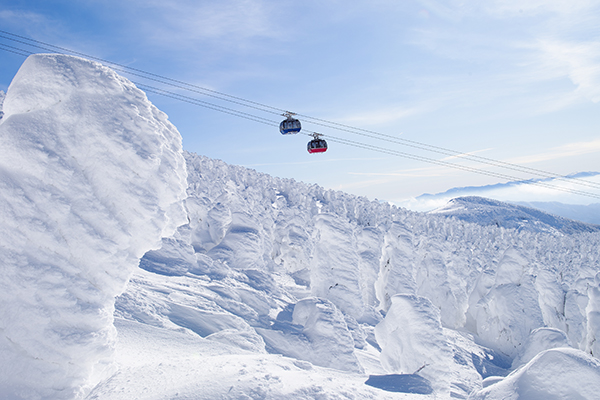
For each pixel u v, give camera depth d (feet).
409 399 22.35
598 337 111.96
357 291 100.68
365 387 23.27
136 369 21.49
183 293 63.21
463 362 100.42
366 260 139.64
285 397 18.11
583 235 593.83
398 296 51.26
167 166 23.35
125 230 21.57
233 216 123.65
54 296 18.99
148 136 22.77
